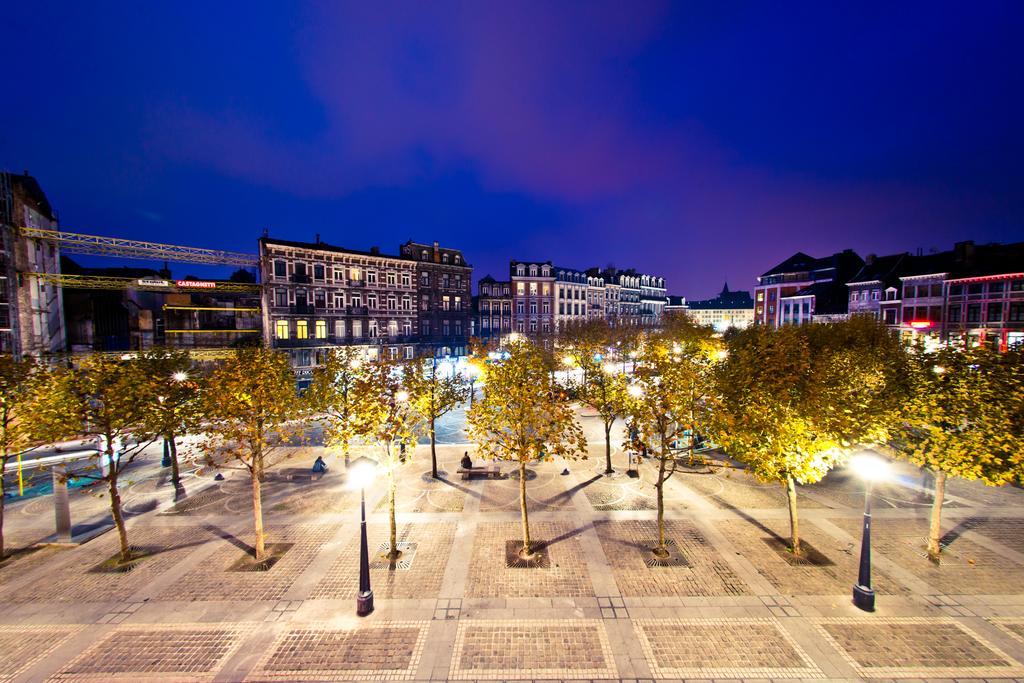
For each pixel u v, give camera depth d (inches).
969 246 1820.9
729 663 379.2
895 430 538.6
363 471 443.8
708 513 674.2
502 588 488.1
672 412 559.5
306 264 1769.2
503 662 383.9
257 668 379.2
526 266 3080.7
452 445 1091.9
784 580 497.4
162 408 634.2
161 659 389.1
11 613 452.1
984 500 703.1
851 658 382.0
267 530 633.0
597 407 888.9
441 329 2326.5
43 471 828.6
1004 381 464.8
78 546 590.6
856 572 511.2
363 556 446.0
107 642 410.0
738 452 554.9
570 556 553.6
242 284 1620.3
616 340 1834.4
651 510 690.8
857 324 1332.4
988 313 1692.9
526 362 583.8
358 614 446.3
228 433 533.6
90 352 1288.1
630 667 376.8
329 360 1012.5
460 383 1044.5
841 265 2812.5
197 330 1600.6
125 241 1320.1
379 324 2022.6
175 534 623.5
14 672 373.4
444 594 478.9
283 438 598.5
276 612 452.1
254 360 637.3
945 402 499.2
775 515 664.4
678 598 468.4
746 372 628.7
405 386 769.6
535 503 723.4
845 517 652.7
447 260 2365.9
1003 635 406.0
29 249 1136.8
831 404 517.7
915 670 368.2
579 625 428.8
